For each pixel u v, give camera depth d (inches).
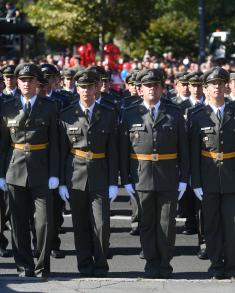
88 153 552.1
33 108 550.9
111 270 605.0
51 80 701.3
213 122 557.6
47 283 529.3
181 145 559.2
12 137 554.3
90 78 550.6
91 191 552.1
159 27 2620.6
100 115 554.3
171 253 563.2
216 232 568.1
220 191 555.5
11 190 556.4
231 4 2044.8
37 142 551.8
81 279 539.2
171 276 571.8
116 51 1712.6
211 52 1895.9
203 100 745.0
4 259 640.4
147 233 566.3
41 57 1916.8
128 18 2237.9
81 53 1742.1
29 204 569.3
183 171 561.3
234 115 559.8
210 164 558.9
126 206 858.8
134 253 660.1
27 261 566.3
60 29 2170.3
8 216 650.8
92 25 2160.4
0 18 1688.0
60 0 2137.1
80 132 552.1
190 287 521.0
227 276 559.8
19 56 1798.7
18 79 554.3
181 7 2151.8
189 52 2667.3
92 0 2138.3
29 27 1581.0
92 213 553.6
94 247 557.6
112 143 556.7
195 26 2623.0
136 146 557.3
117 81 1453.0
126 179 563.8
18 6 2047.2
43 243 552.4
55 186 554.3
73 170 556.4
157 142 552.4
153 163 553.6
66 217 802.8
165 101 562.9
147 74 554.9
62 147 560.4
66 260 637.3
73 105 562.6
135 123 557.3
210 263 623.2
